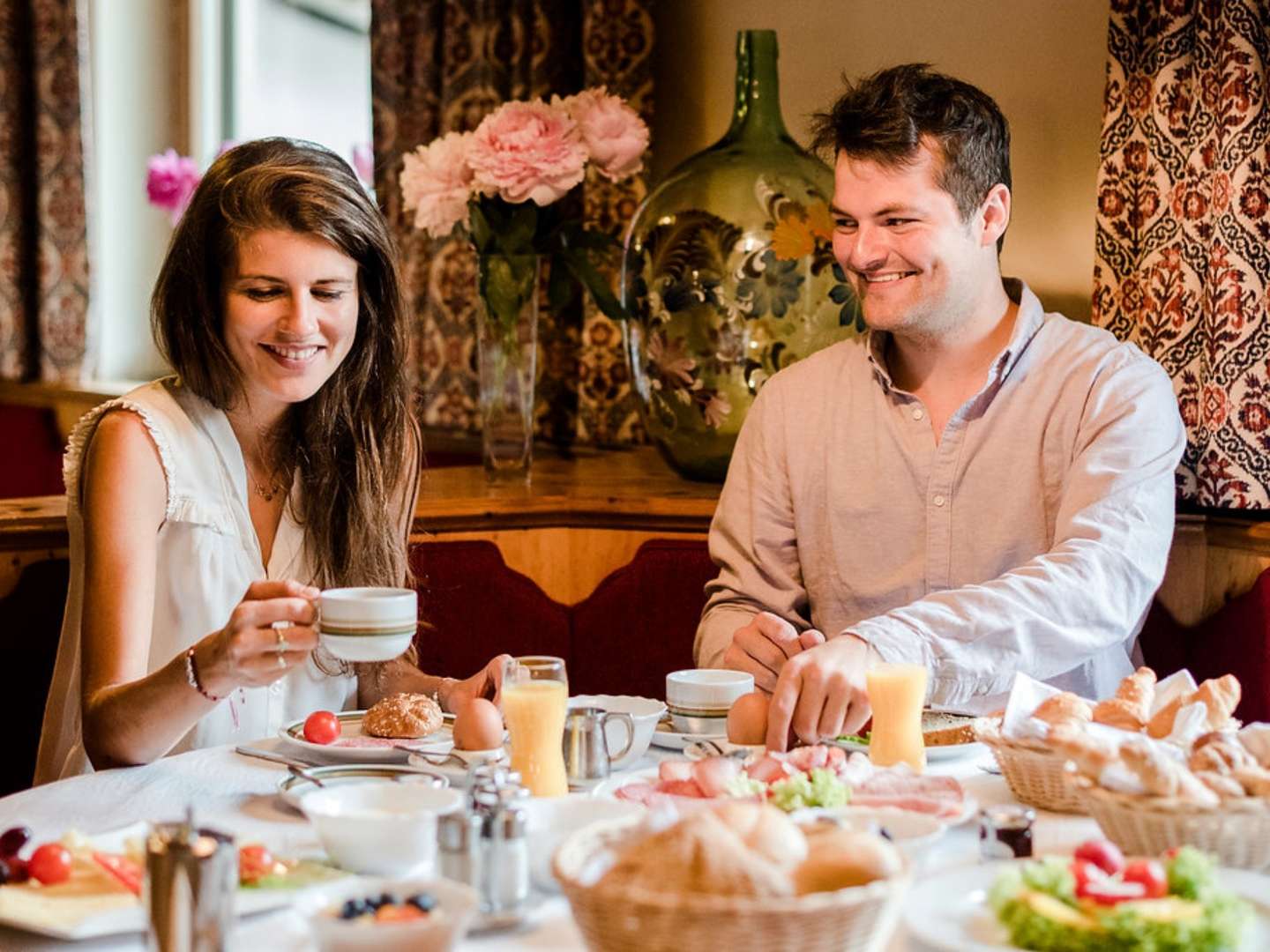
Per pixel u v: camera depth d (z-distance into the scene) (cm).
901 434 237
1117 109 262
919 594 237
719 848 106
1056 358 231
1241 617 248
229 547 210
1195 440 256
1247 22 243
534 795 156
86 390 465
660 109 354
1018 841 133
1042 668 199
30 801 158
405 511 231
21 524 240
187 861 108
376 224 211
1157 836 132
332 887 114
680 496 280
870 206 222
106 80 511
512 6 352
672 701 183
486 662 278
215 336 207
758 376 284
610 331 349
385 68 377
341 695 220
